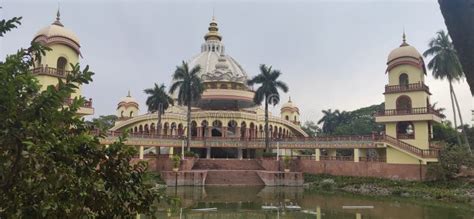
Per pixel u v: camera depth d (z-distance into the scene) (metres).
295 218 20.06
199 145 45.91
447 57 35.50
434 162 33.25
